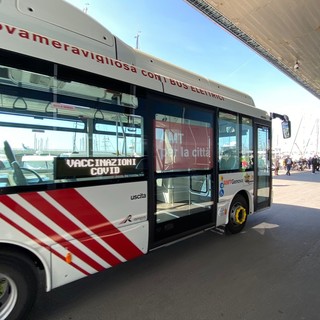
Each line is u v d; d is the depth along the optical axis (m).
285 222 6.51
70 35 3.01
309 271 3.76
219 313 2.76
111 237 3.06
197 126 4.33
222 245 4.83
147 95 3.50
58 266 2.63
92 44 3.20
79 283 3.42
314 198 10.29
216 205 4.77
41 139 2.58
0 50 2.32
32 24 2.73
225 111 4.93
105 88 3.05
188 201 4.24
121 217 3.19
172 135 3.89
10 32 2.41
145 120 3.48
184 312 2.78
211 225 4.69
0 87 2.35
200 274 3.67
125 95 3.25
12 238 2.35
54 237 2.61
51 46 2.65
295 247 4.73
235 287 3.30
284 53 7.97
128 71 3.31
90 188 2.88
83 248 2.81
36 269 2.57
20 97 2.46
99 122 3.02
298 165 31.83
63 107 2.73
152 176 3.57
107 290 3.24
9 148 2.40
